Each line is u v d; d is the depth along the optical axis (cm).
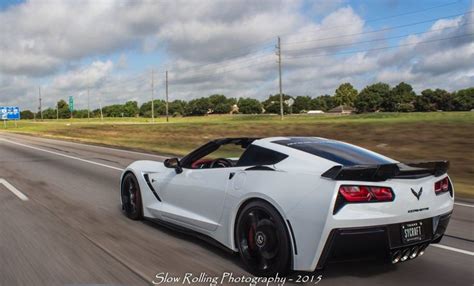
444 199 461
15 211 754
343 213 392
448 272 468
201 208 539
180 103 18688
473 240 596
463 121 2609
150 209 642
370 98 15462
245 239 473
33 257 505
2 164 1535
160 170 631
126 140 2958
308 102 19538
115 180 1133
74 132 4519
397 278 448
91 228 636
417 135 2145
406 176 432
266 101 18288
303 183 419
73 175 1230
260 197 448
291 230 418
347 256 402
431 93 13788
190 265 480
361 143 2080
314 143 506
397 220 409
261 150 494
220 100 18688
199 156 588
